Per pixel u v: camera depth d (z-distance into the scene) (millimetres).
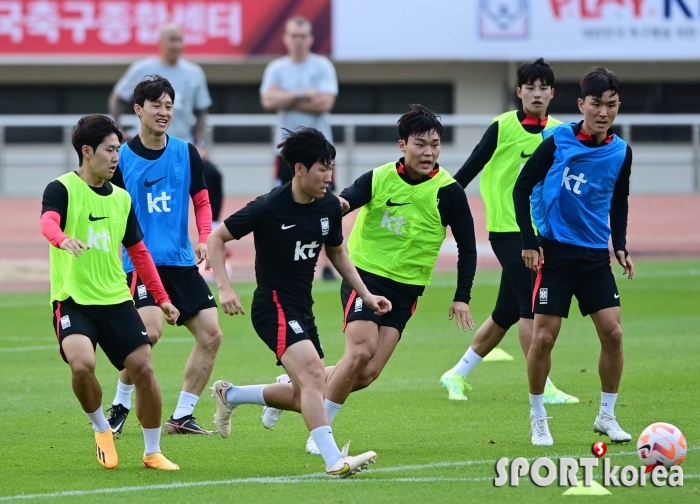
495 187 32781
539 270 26578
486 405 32125
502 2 96812
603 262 26531
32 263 68875
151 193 29453
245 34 95625
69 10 95062
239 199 90875
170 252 29312
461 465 24531
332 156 23953
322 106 57969
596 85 25906
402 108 104500
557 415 30422
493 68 103500
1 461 25578
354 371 26188
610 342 26391
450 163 92375
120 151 29750
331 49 96312
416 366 39062
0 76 101812
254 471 24359
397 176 27297
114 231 24656
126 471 24484
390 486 22672
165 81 29844
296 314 24281
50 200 24141
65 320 24234
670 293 55562
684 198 93562
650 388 33594
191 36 95312
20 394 34344
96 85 103062
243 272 66062
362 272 27328
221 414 26156
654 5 96812
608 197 26578
